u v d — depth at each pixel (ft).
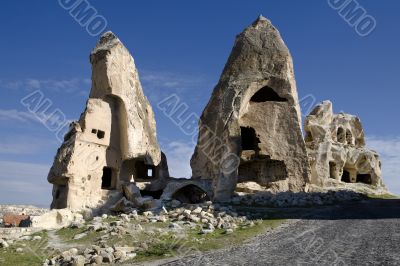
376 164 156.87
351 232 56.95
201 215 71.31
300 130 110.42
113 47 117.80
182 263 43.78
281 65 116.47
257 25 125.49
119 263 46.01
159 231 60.70
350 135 168.76
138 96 124.88
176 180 119.34
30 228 75.05
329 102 164.55
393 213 75.77
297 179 107.34
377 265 39.14
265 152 108.88
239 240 54.65
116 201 111.45
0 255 52.60
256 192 102.12
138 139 119.96
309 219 70.18
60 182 108.68
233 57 122.31
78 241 59.00
